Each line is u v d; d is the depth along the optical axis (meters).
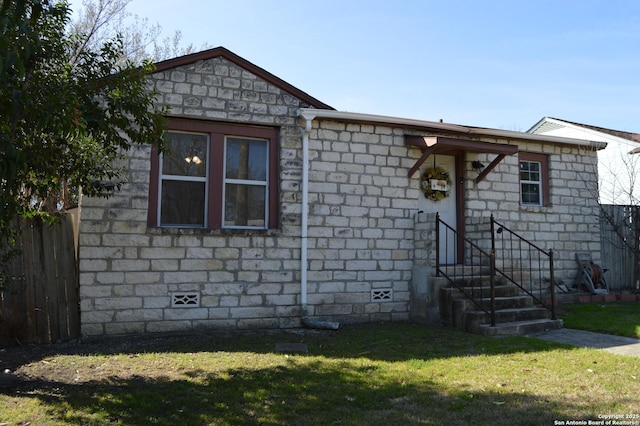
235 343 7.42
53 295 7.69
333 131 9.53
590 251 11.83
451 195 10.71
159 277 8.20
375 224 9.64
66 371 5.82
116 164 8.08
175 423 4.22
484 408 4.48
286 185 9.07
